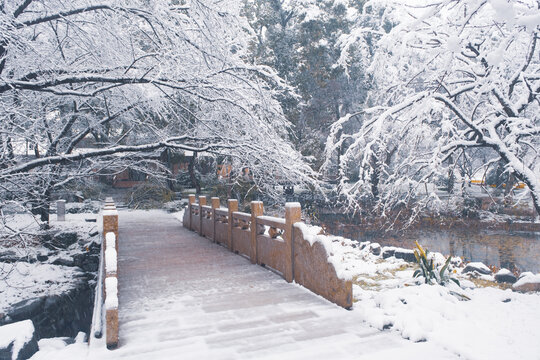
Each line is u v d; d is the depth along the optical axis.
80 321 10.33
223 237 10.90
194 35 9.49
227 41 10.11
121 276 7.36
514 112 7.30
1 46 7.46
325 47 31.20
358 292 6.12
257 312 5.10
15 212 8.88
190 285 6.59
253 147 9.99
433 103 7.25
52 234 12.92
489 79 7.14
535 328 4.19
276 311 5.13
